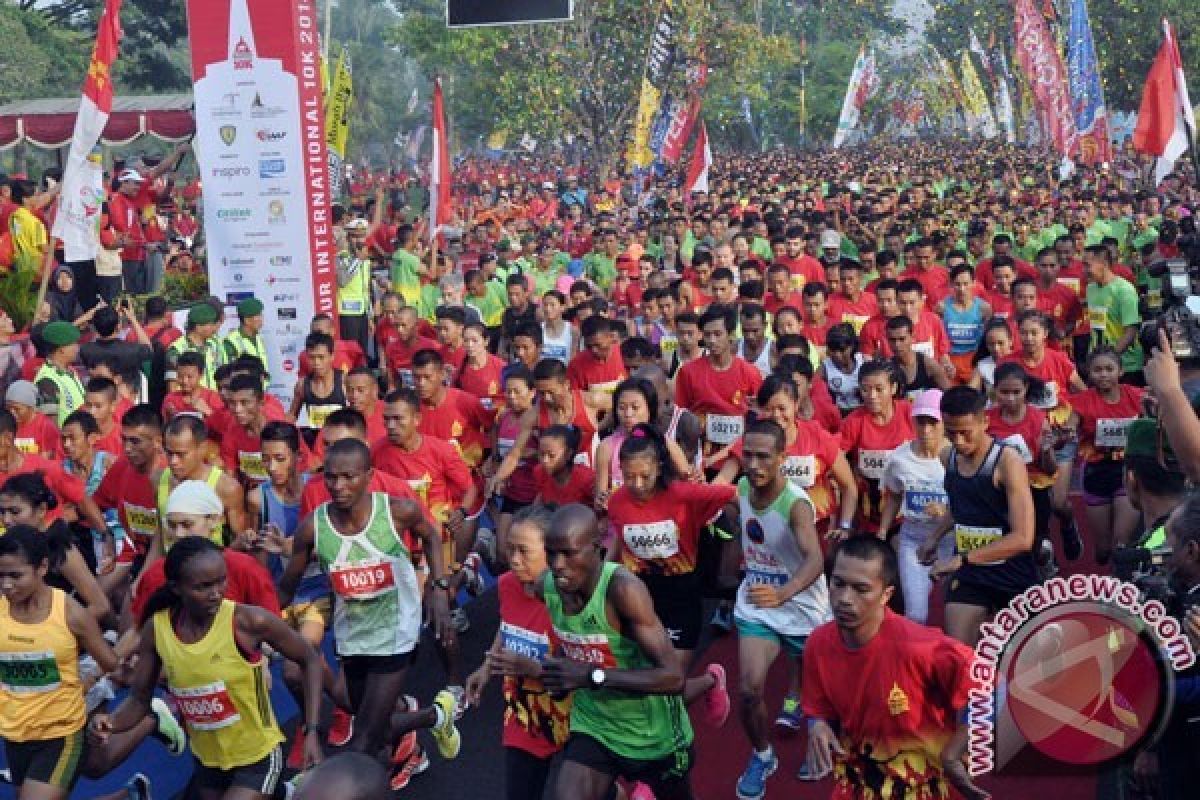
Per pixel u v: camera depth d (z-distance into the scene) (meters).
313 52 13.11
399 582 6.80
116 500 8.35
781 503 6.90
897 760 4.93
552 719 5.98
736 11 40.78
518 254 19.78
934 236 17.39
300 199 13.14
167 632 5.70
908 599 7.91
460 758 7.79
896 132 95.56
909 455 7.89
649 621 5.42
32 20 46.25
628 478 6.97
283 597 6.84
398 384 13.29
